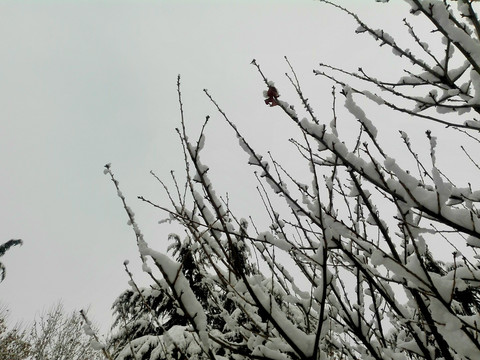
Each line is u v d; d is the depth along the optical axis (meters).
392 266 1.46
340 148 1.50
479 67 1.85
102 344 1.49
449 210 1.39
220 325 6.02
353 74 2.41
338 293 2.04
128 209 1.51
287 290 2.03
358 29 2.49
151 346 5.42
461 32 1.88
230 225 1.76
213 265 1.59
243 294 1.65
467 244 1.73
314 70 2.43
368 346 1.89
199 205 1.66
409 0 1.97
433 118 2.21
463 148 2.41
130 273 1.59
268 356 1.48
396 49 2.38
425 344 1.86
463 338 1.35
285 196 1.62
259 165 1.64
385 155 1.50
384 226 1.71
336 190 2.08
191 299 1.39
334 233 1.72
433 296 1.37
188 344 4.89
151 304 6.87
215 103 1.66
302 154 1.78
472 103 2.02
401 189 1.44
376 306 2.18
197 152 1.54
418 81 2.38
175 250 7.02
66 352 21.36
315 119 1.65
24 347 20.70
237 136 1.67
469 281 1.58
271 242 1.69
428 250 2.14
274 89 1.59
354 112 1.53
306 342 1.42
